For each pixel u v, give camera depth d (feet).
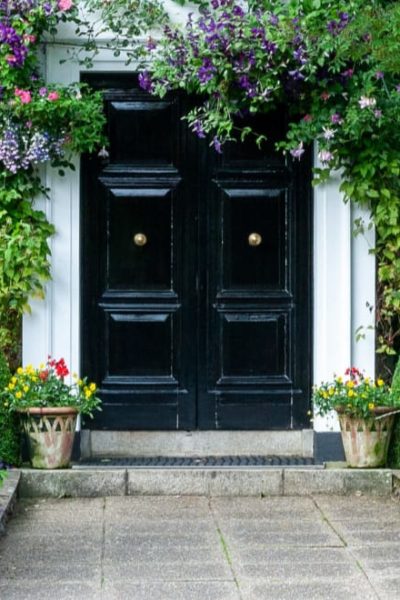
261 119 30.48
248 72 28.25
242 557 22.47
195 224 30.63
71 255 29.78
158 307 30.66
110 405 30.58
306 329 30.63
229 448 30.60
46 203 29.68
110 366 30.66
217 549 23.09
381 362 30.37
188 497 28.25
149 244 30.66
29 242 29.01
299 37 27.89
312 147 30.40
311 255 30.58
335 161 29.32
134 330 30.68
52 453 28.43
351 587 20.35
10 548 23.21
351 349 30.04
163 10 29.43
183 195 30.60
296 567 21.68
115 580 20.92
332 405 28.58
